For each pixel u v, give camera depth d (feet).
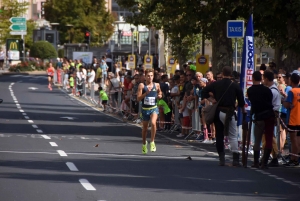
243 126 96.68
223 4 158.71
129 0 248.32
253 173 90.68
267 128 95.76
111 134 147.54
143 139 112.06
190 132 144.77
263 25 169.58
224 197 71.51
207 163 100.68
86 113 212.43
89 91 291.79
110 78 215.31
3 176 81.56
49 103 251.60
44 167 89.97
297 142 99.81
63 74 359.87
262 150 107.96
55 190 72.49
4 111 205.77
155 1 170.09
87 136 140.56
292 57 158.81
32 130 149.89
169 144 130.31
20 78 445.37
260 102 95.30
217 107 96.37
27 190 72.13
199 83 134.51
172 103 157.69
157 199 69.10
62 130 152.66
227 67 96.37
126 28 600.80
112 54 481.46
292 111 99.55
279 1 146.41
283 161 104.12
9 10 564.30
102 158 102.32
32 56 610.65
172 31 178.60
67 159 99.45
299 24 151.43
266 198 71.77
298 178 87.30
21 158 99.25
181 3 162.71
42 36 636.89
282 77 116.16
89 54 466.70
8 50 541.34
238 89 96.02
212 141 134.00
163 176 85.05
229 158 108.88
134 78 189.37
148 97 111.65
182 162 100.99
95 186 75.66
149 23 245.86
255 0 152.46
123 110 193.98
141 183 78.89
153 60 309.22
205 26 174.09
